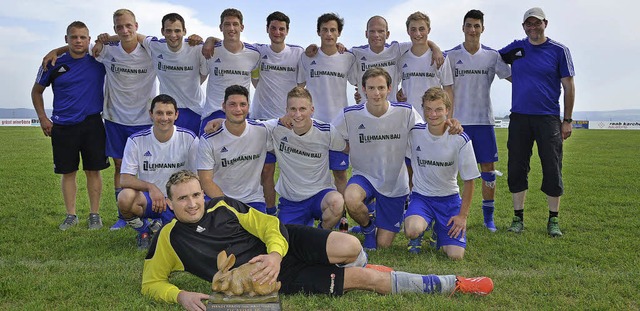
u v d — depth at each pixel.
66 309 3.55
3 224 6.84
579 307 3.64
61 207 8.06
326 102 7.13
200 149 5.57
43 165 14.12
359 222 5.66
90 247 5.61
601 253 5.36
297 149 5.73
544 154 6.45
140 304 3.62
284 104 7.34
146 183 5.57
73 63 6.68
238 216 3.81
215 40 6.84
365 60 7.20
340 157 6.45
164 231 3.70
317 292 3.83
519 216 6.65
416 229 5.24
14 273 4.43
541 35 6.54
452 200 5.62
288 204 5.96
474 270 4.72
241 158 5.67
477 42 7.03
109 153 7.11
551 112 6.51
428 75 7.07
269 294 3.21
